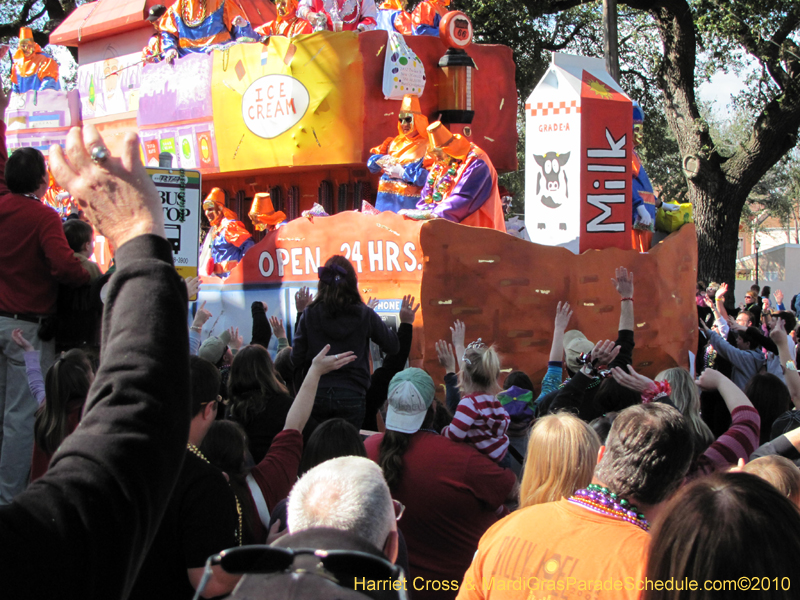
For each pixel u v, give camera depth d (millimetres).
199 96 9258
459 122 8523
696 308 8617
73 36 11055
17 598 970
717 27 17703
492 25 18797
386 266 6770
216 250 8547
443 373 6492
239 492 2908
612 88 8156
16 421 5027
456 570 3221
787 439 3221
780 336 5047
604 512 2119
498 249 6773
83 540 1013
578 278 7266
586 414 4293
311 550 1279
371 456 3490
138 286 1181
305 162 8375
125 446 1071
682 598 1521
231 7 9586
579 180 7789
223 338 6355
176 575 2309
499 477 3283
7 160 5113
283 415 4020
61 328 5191
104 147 1259
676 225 10633
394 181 7906
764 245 67312
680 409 4059
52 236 5020
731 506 1518
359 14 9148
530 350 6945
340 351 4910
